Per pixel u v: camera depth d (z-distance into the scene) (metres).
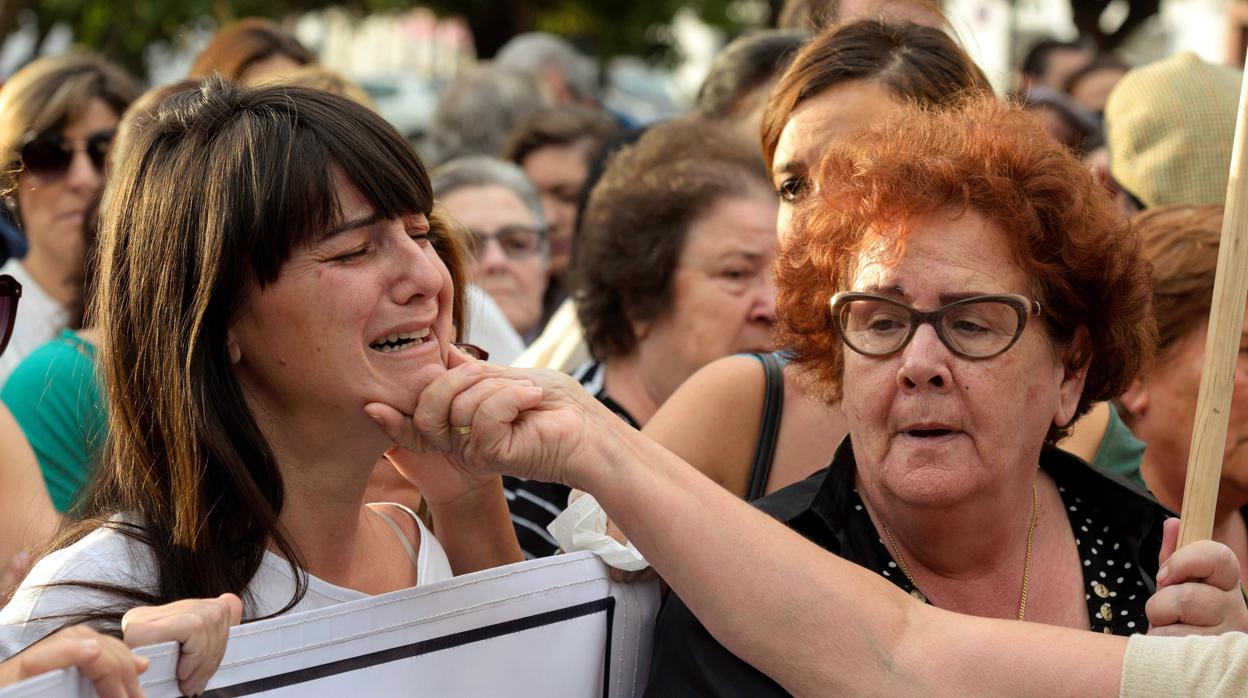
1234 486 2.80
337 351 1.78
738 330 2.97
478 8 13.85
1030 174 1.94
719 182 3.00
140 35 11.84
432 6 13.76
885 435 1.95
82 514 1.93
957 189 1.91
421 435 1.85
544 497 2.80
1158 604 1.83
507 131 6.33
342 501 1.91
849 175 2.04
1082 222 1.96
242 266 1.75
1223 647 1.71
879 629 1.81
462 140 6.33
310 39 17.45
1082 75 6.84
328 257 1.77
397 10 13.63
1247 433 2.75
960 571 2.06
